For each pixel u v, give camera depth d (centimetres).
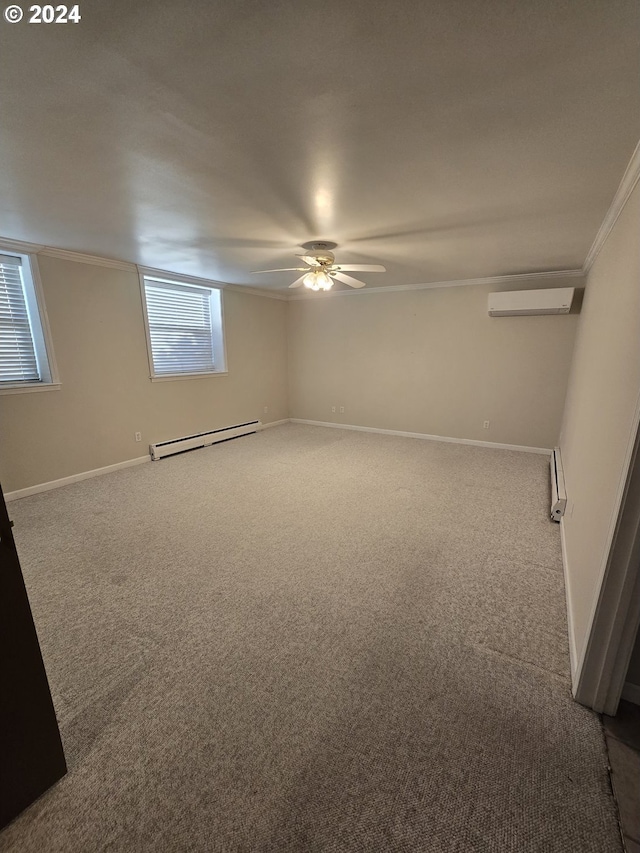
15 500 331
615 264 215
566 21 95
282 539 266
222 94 125
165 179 190
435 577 222
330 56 108
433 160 171
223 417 543
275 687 151
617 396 159
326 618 189
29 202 221
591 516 176
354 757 124
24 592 103
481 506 319
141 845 103
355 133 149
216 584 216
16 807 108
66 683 152
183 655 167
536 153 164
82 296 365
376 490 355
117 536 270
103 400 394
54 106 130
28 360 342
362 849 102
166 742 130
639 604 124
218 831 106
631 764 122
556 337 446
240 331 553
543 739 130
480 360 495
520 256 350
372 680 154
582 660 139
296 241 302
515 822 107
